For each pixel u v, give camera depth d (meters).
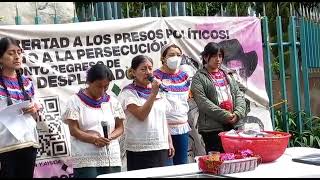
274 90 6.25
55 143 4.68
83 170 3.66
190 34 5.28
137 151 4.02
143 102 4.04
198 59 5.30
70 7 5.66
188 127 4.57
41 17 5.41
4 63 3.68
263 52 5.74
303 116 6.05
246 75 5.55
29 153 3.71
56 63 4.74
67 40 4.78
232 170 2.72
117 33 4.96
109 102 3.83
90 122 3.70
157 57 5.12
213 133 4.40
